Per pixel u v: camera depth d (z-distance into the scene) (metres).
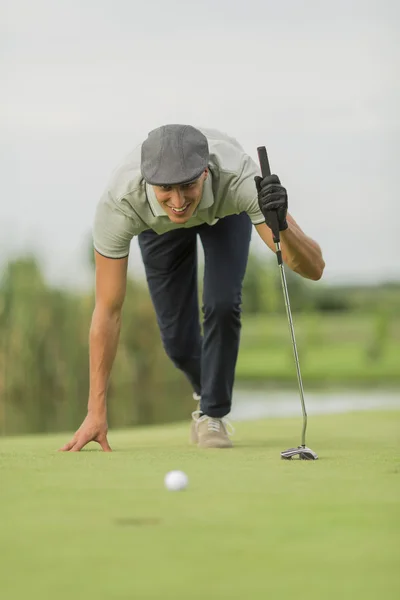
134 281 35.81
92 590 4.14
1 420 25.53
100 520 5.64
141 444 12.29
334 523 5.56
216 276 11.18
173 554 4.79
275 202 9.19
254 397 31.44
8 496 6.54
